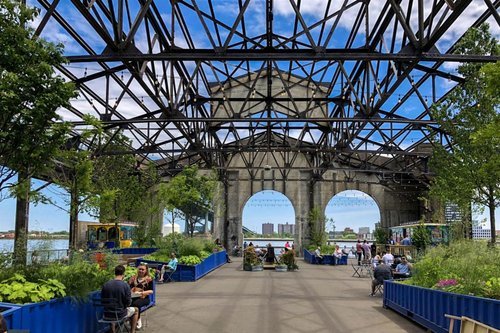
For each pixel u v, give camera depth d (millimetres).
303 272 26219
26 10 8289
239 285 19406
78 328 8586
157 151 27703
